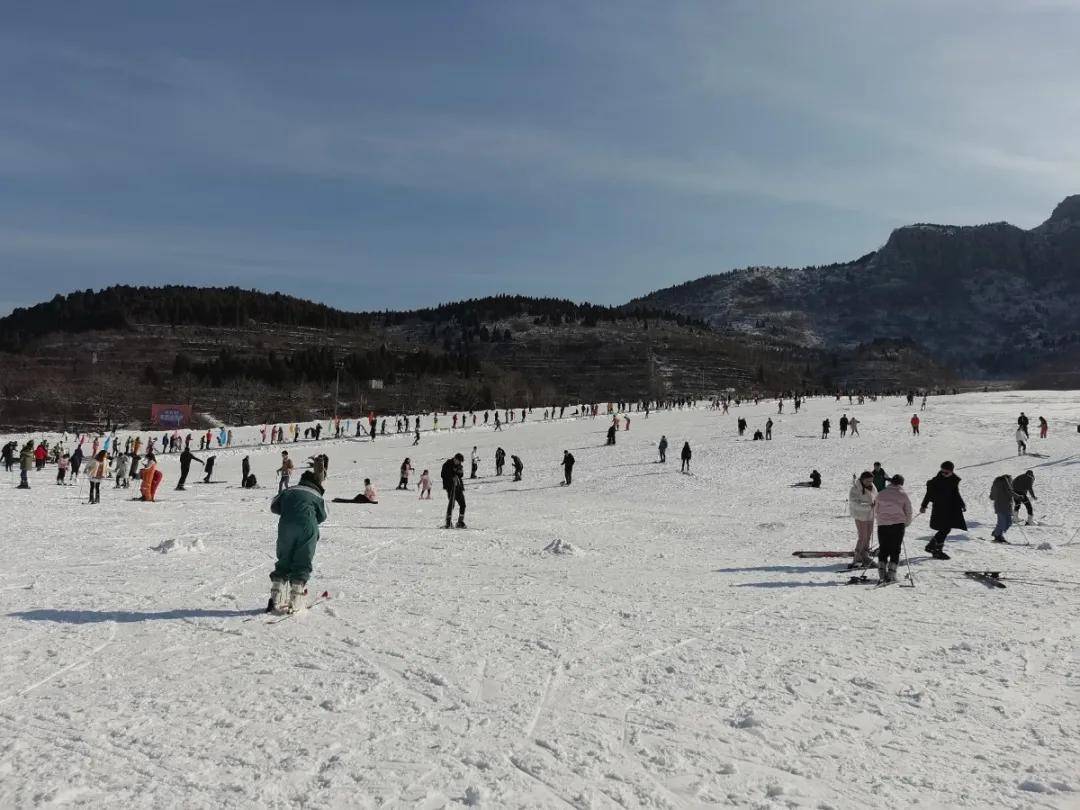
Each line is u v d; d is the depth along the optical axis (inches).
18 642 281.1
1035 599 383.9
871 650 285.0
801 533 693.9
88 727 201.2
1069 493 959.0
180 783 169.9
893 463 1477.6
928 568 484.1
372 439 2420.0
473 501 1095.6
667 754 189.0
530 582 427.2
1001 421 2086.6
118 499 986.7
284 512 340.5
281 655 269.6
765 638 302.5
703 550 585.6
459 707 221.0
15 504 868.6
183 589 386.3
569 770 179.9
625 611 350.9
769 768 183.0
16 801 159.9
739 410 3112.7
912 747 195.9
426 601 367.2
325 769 177.9
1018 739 201.2
